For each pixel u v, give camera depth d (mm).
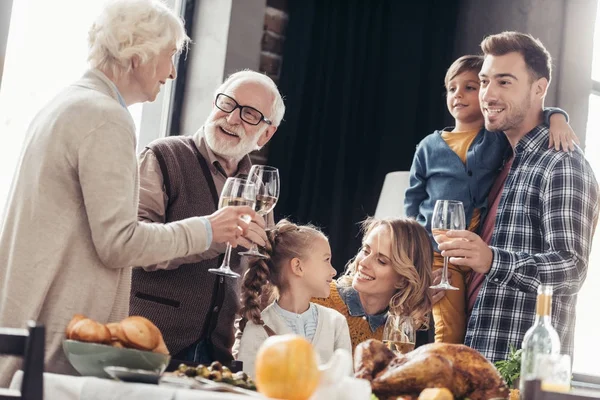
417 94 4164
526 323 2971
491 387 1455
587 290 4379
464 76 3436
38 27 3467
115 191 1802
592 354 4371
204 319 2465
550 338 1484
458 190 3258
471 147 3332
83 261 1832
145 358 1446
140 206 2449
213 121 2578
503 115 3094
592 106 4512
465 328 3119
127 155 1842
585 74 4426
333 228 3922
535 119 3143
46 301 1812
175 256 1875
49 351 1785
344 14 4082
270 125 2689
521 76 3088
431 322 3385
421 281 2596
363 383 1292
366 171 4047
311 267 2371
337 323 2389
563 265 2840
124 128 1849
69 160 1817
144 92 2037
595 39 4555
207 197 2557
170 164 2521
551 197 2953
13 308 1784
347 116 4004
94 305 1840
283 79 3949
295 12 4000
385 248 2576
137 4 1982
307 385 1257
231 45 3811
